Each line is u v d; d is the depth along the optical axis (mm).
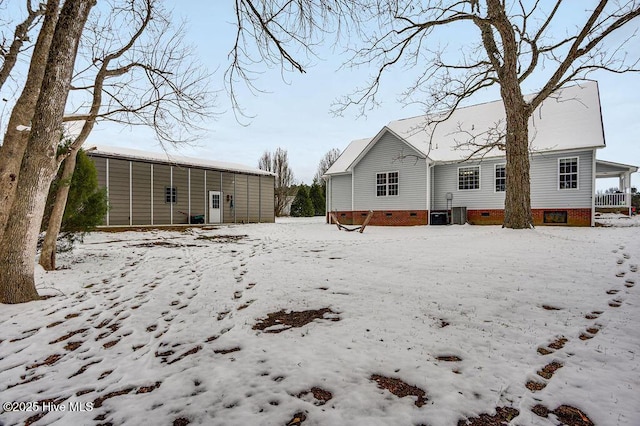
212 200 23578
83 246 11195
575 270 5402
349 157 24000
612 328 3354
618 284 4676
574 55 9305
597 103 16500
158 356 3164
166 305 4734
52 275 6641
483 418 2064
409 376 2562
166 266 7637
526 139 9875
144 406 2322
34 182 5105
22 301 5004
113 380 2736
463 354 2906
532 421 2018
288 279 5785
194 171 22500
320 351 3037
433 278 5332
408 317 3814
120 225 18109
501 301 4195
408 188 18953
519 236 8703
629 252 6703
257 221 26641
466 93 11852
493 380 2469
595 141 14305
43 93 5059
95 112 7488
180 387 2549
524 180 9789
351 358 2877
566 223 14992
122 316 4387
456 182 18047
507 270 5555
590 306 3953
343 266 6680
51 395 2555
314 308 4305
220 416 2164
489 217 17031
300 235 14789
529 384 2439
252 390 2447
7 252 4988
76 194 8086
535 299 4227
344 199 22969
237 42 6195
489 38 10555
